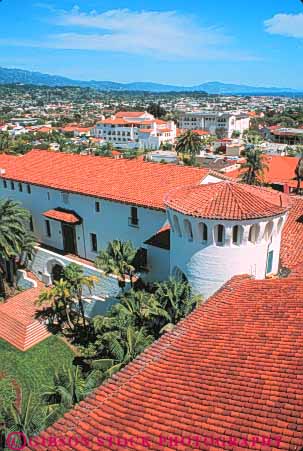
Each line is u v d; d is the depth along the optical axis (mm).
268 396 13344
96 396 15664
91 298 39594
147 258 37562
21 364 34344
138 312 29844
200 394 14414
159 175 40562
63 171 47188
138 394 15273
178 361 17172
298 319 18156
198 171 39594
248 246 28500
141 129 197000
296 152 131500
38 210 48750
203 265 29297
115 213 39906
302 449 10703
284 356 15555
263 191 32750
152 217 36875
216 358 16641
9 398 29000
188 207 29047
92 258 44000
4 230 41938
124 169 43656
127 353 26766
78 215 43844
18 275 47406
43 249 46000
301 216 37531
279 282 22953
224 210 28000
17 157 55406
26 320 39562
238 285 24031
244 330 18516
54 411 22781
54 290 36219
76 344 36969
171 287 29531
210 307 21797
